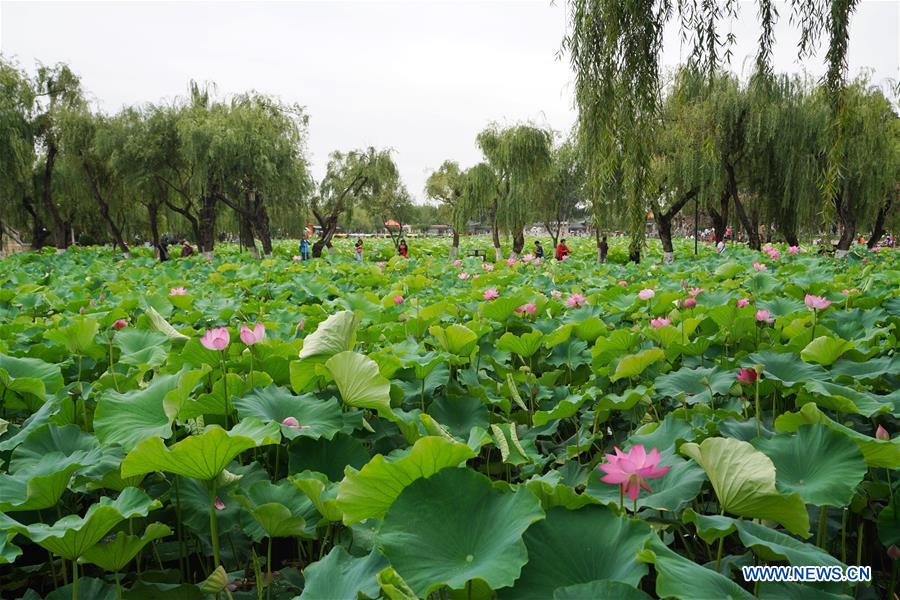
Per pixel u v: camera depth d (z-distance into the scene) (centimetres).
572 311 575
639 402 347
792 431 242
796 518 177
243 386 295
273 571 254
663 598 137
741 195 2039
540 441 347
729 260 1316
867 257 1655
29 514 231
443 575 156
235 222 3038
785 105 1502
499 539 161
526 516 160
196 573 254
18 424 330
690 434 248
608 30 542
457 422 330
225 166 2194
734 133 1544
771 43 539
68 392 321
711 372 339
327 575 179
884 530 216
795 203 1566
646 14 538
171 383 270
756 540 166
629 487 167
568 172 2369
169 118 2262
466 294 792
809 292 671
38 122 2406
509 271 1194
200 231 2567
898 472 247
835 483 198
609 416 349
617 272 1241
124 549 193
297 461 252
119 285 1023
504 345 435
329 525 224
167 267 1766
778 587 159
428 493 174
